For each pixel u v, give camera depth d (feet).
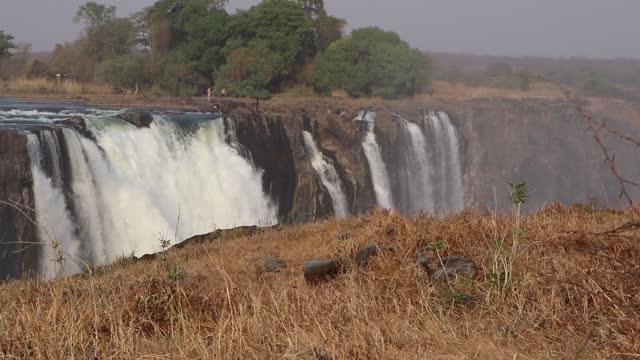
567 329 16.21
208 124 111.04
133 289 21.09
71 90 189.88
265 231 53.06
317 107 156.15
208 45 220.84
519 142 204.64
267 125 125.59
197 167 108.27
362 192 146.61
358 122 156.87
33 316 17.62
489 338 16.21
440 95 231.30
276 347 15.93
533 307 17.47
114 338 16.48
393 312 18.71
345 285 22.20
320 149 141.59
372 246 27.55
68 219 81.92
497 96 220.84
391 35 246.47
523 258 21.65
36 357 15.58
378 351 15.37
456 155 186.19
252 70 212.64
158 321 18.95
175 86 215.10
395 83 226.79
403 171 164.76
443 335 16.38
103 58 229.66
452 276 21.54
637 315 15.96
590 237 22.88
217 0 230.48
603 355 14.79
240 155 116.06
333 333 16.46
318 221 52.54
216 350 15.39
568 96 17.03
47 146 81.97
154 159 99.66
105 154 91.66
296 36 222.69
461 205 184.03
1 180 75.05
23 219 75.72
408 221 32.01
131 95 175.52
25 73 205.05
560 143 209.15
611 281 17.95
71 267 79.92
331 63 226.17
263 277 28.04
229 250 41.01
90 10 234.17
